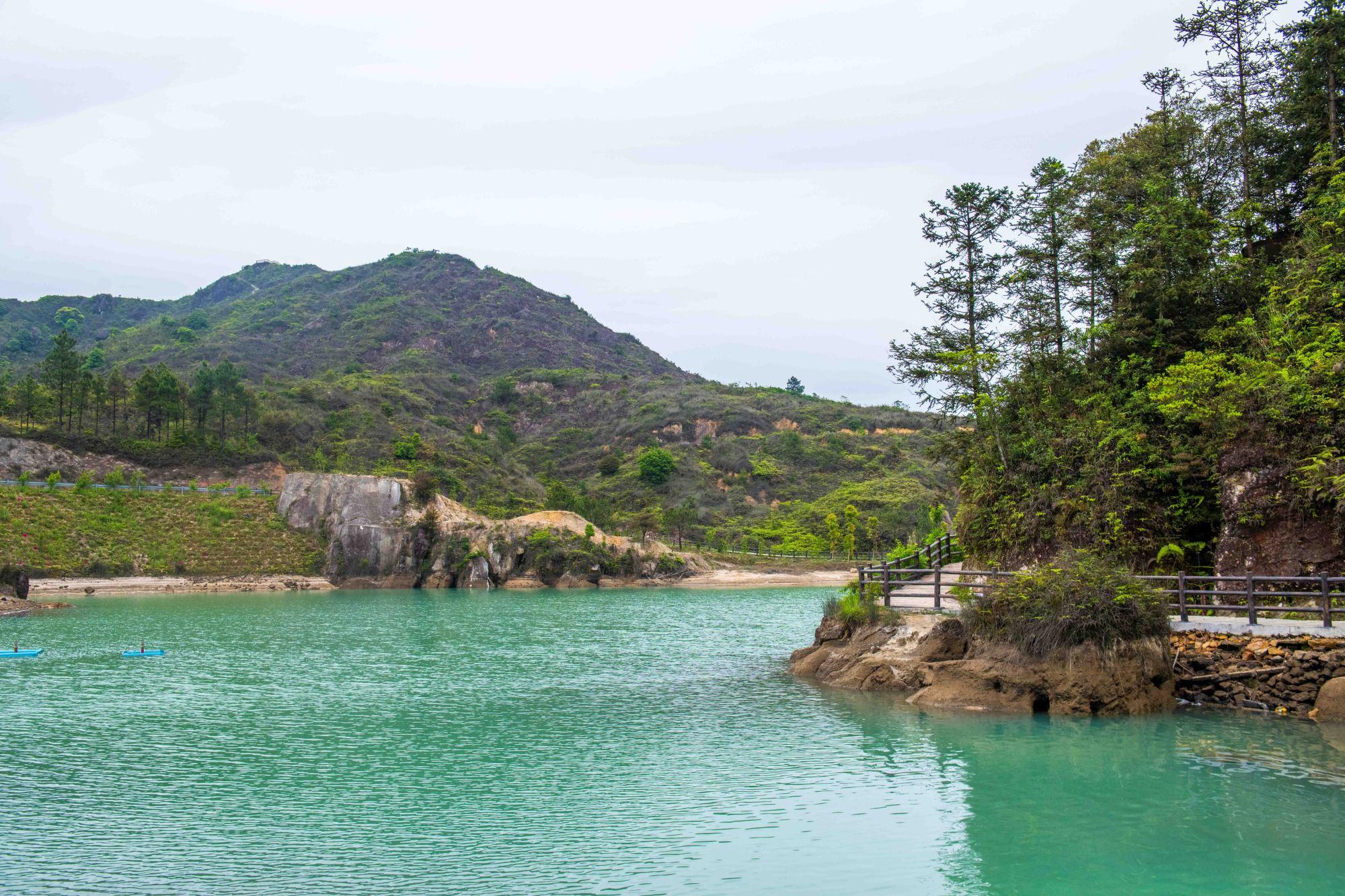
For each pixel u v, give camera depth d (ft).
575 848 56.18
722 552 437.99
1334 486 90.43
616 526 469.57
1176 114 153.38
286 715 98.17
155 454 443.73
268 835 58.80
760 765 74.84
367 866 53.16
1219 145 149.38
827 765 74.18
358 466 488.02
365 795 67.82
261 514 370.53
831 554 436.35
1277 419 99.50
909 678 101.76
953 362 132.16
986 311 138.21
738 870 52.24
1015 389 133.69
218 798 67.00
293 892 49.34
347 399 616.39
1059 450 122.83
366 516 356.59
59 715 97.96
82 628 186.19
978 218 135.85
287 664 136.67
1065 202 141.28
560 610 242.58
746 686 113.39
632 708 100.48
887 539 438.40
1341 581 85.61
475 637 174.91
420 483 376.68
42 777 72.90
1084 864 52.31
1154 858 52.95
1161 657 90.43
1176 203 130.52
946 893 48.29
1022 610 93.91
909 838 57.21
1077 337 132.36
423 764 76.74
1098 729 82.33
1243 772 68.69
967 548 133.49
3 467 396.78
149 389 462.60
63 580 300.20
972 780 68.64
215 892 49.34
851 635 115.96
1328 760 71.05
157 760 78.48
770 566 409.69
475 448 608.19
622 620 211.61
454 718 95.86
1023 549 122.11
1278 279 122.42
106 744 84.53
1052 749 76.18
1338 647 84.48
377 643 163.43
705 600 280.72
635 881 50.72
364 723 93.81
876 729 85.71
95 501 349.82
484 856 54.75
